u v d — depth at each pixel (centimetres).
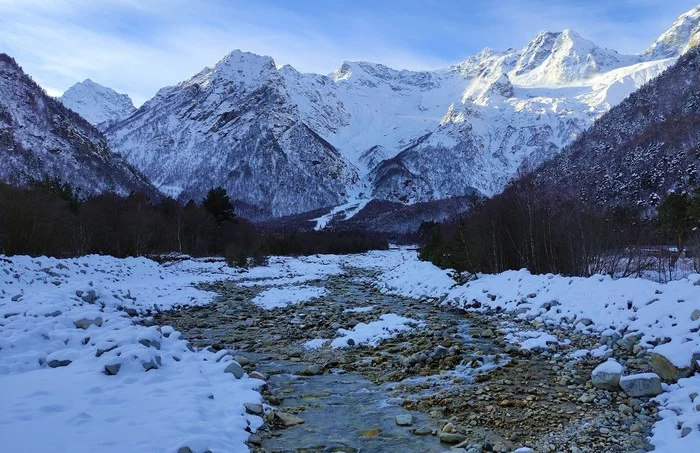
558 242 2086
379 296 2294
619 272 2081
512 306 1576
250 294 2392
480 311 1659
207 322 1644
